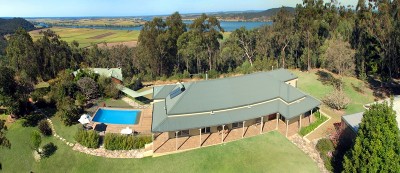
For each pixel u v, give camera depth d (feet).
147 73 321.32
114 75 248.52
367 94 211.82
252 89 160.35
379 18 229.45
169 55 321.93
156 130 136.36
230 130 154.61
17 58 281.54
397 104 147.64
